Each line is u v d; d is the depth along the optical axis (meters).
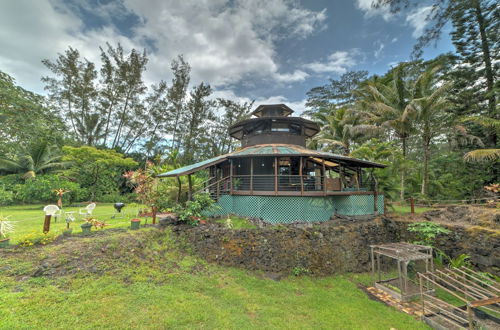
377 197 14.97
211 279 8.55
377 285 9.91
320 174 17.36
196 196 12.25
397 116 20.70
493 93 18.02
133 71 32.22
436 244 12.77
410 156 28.27
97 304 5.58
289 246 10.61
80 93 29.59
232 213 13.85
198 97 35.69
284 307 7.45
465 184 19.38
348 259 11.18
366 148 18.47
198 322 5.75
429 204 18.05
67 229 8.62
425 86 19.94
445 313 7.31
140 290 6.58
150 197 12.57
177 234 10.55
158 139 35.53
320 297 8.46
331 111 33.03
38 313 4.86
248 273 9.56
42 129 18.64
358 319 7.21
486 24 18.34
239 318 6.33
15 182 19.97
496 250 10.51
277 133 16.33
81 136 30.83
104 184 24.84
